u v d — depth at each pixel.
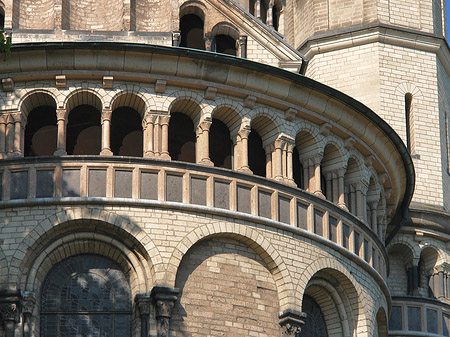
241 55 102.12
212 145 93.06
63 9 97.75
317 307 95.56
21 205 86.38
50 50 88.69
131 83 90.31
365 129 97.94
